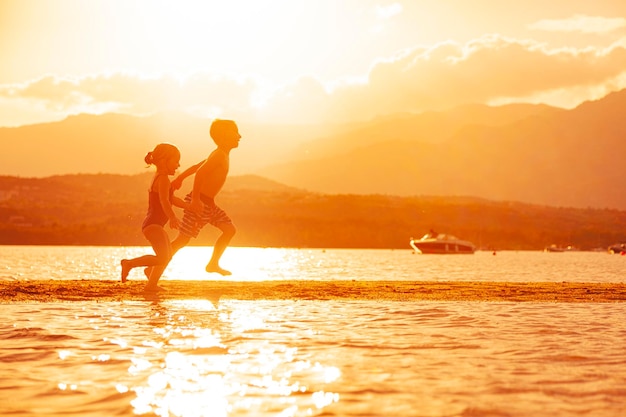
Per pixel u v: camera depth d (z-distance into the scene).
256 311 8.89
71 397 4.24
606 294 11.76
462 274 39.97
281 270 47.41
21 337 6.57
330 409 3.98
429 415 3.86
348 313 8.74
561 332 7.11
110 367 5.17
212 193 11.65
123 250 137.50
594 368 5.20
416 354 5.78
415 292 11.86
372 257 105.88
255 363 5.35
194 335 6.75
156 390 4.43
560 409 3.99
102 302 9.94
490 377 4.86
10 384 4.59
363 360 5.49
